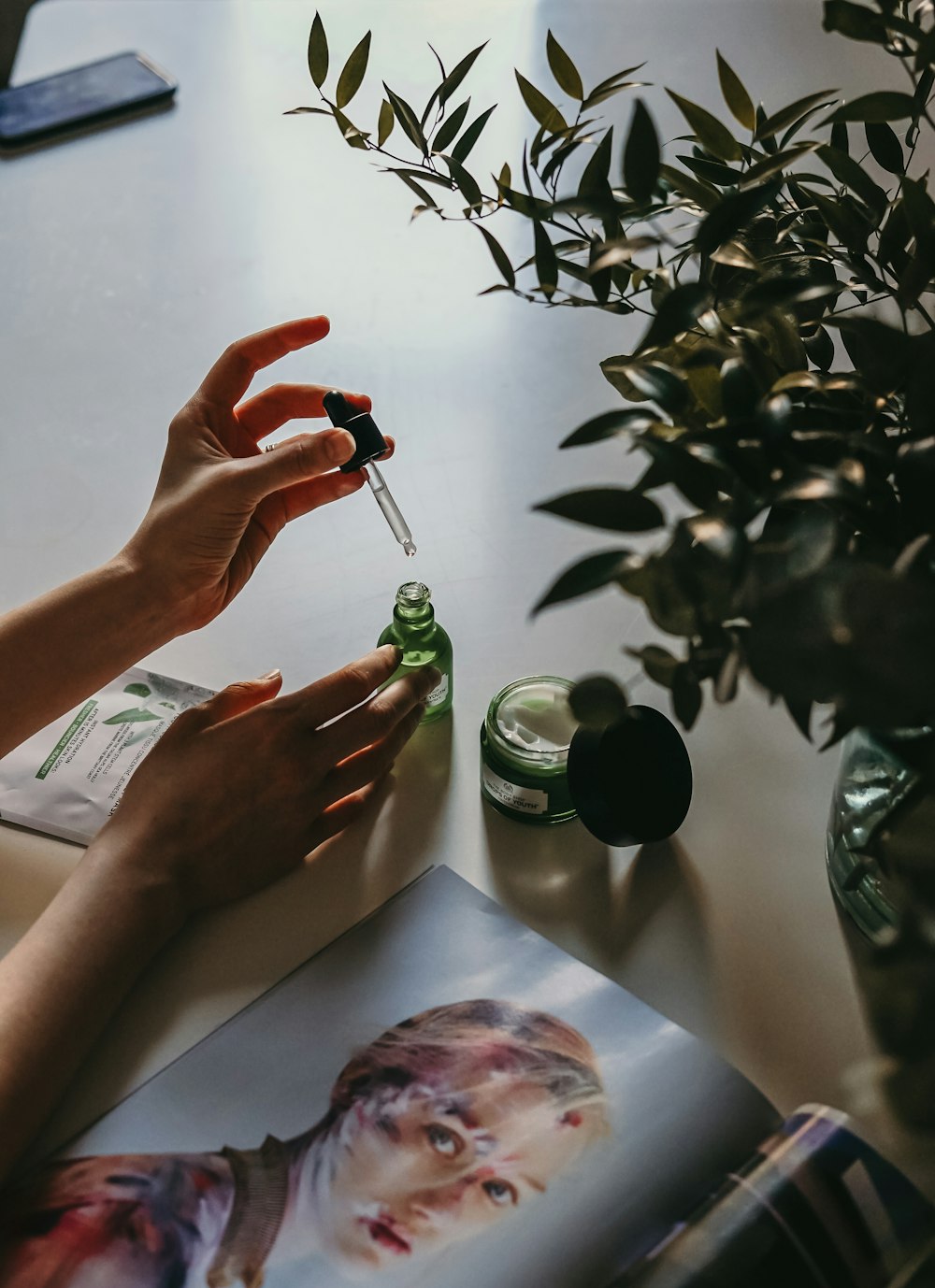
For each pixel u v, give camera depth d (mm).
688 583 370
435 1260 503
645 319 1021
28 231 1145
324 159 1192
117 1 1394
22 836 687
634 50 1260
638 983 610
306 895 652
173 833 626
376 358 999
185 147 1221
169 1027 597
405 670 733
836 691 347
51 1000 565
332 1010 590
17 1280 505
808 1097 563
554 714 679
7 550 873
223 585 780
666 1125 539
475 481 900
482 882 656
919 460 381
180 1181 533
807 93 1196
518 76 527
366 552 853
